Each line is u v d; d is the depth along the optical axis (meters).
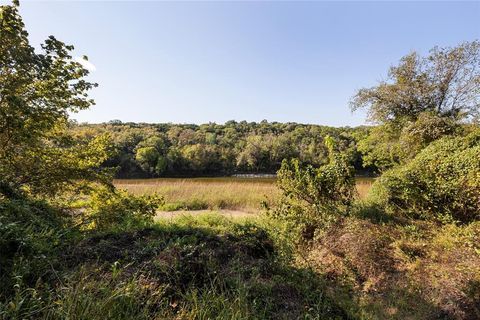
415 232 5.67
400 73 14.31
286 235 5.56
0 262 2.89
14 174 5.00
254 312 2.96
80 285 2.69
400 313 3.46
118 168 6.35
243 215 9.29
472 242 4.83
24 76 4.61
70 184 5.71
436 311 3.46
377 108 14.77
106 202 6.12
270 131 65.38
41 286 2.75
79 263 3.44
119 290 2.72
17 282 2.58
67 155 5.68
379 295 3.87
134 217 6.08
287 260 4.47
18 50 4.30
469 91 13.06
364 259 4.54
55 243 3.78
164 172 46.31
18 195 4.67
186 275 3.38
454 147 8.01
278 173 6.90
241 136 64.38
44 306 2.50
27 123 4.80
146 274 3.27
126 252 3.78
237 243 4.79
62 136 5.67
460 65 13.16
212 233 5.35
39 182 5.28
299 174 6.63
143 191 12.91
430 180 6.89
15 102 4.31
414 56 14.03
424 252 4.81
